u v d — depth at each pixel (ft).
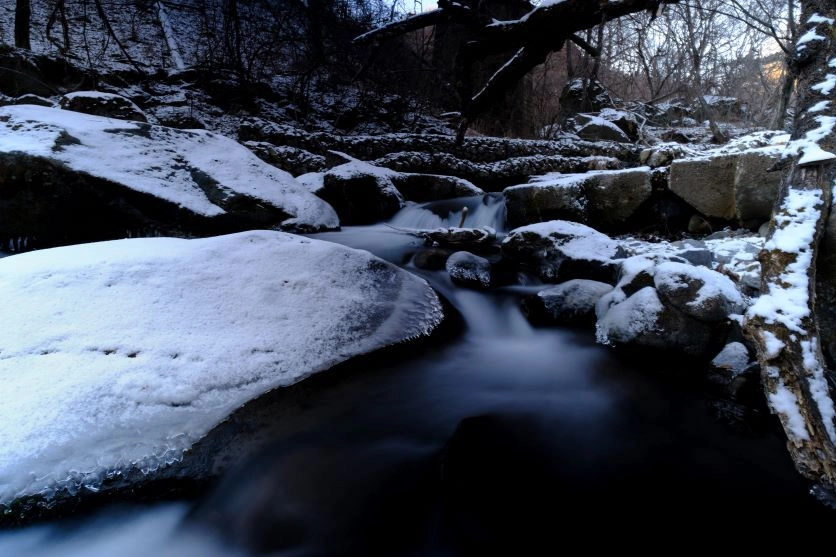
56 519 6.42
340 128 45.91
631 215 23.18
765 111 60.64
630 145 44.16
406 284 14.02
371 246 20.98
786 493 8.03
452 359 12.18
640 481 8.60
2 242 17.01
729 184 20.47
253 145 31.73
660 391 11.18
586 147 42.91
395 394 10.09
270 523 7.03
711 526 7.57
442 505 7.48
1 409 6.97
